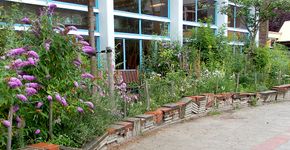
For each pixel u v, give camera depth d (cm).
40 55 415
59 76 439
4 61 378
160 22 1315
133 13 1195
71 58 455
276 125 721
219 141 586
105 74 623
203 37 1251
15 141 379
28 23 451
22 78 379
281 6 1238
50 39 425
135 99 692
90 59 572
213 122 756
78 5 1001
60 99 411
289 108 968
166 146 552
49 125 421
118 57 1127
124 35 1151
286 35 2738
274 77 1252
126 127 565
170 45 1189
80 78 478
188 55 1134
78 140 452
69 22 978
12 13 623
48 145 381
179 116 750
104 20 1043
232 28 1638
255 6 1265
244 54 1324
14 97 351
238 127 701
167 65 1107
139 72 1057
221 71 1057
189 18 1445
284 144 564
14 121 377
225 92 945
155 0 1299
